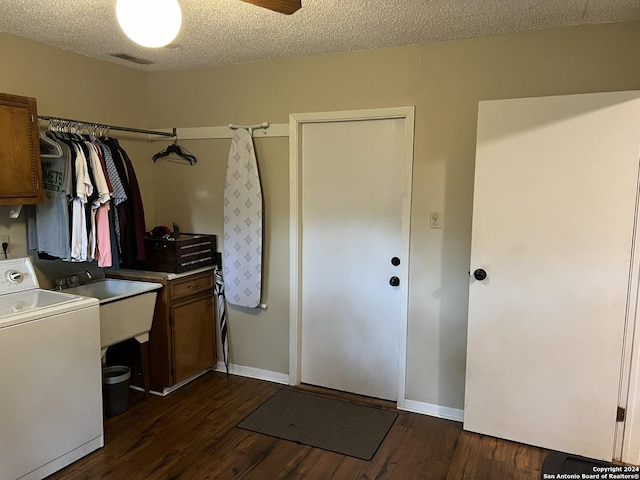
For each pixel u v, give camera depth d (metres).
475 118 2.70
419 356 2.97
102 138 3.03
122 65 3.42
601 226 2.33
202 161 3.54
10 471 2.10
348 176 3.14
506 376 2.61
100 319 2.70
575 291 2.42
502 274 2.56
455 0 2.13
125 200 2.95
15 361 2.09
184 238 3.33
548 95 2.53
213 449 2.57
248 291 3.42
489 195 2.54
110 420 2.88
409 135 2.85
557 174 2.39
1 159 2.37
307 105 3.14
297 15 2.33
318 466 2.42
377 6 2.21
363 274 3.17
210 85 3.45
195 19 2.39
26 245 2.85
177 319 3.24
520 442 2.62
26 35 2.71
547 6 2.19
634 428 2.41
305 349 3.42
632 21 2.34
